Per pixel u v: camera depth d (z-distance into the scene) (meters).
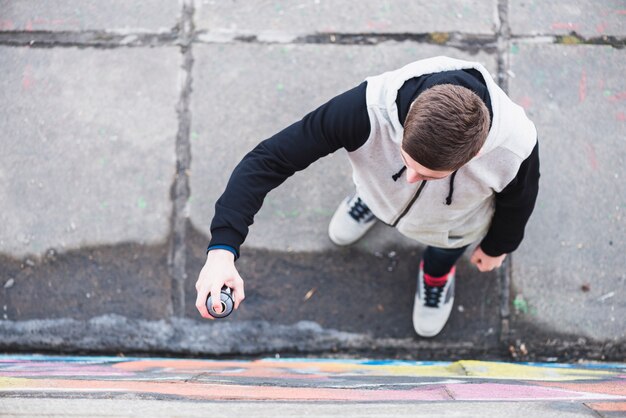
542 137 3.22
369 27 3.32
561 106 3.25
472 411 1.40
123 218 3.19
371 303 3.16
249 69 3.29
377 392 1.68
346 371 2.43
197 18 3.34
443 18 3.32
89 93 3.29
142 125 3.26
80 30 3.33
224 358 3.14
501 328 3.13
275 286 3.17
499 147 1.75
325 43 3.31
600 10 3.33
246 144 3.24
